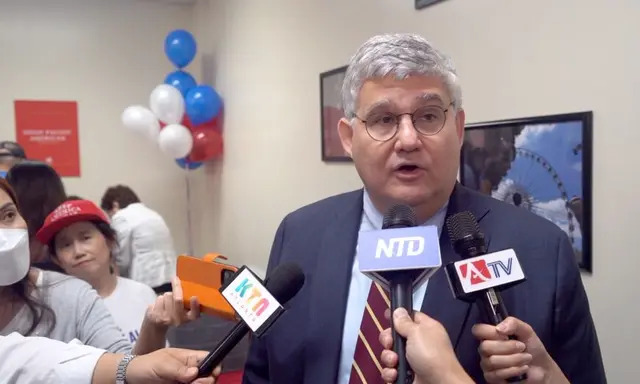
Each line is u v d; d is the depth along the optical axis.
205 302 0.98
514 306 0.92
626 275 1.46
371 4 2.49
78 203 1.78
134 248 3.52
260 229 3.80
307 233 1.14
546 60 1.65
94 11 4.79
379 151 0.95
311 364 1.01
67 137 4.75
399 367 0.73
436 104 0.93
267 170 3.65
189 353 0.91
